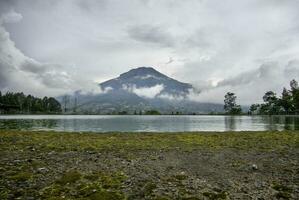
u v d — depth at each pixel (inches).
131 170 652.7
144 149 959.6
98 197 476.7
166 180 583.5
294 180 595.5
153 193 506.6
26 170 621.9
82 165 687.1
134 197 486.3
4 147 939.3
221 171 663.1
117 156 814.5
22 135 1378.0
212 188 542.3
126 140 1233.4
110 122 4210.1
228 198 493.7
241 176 623.8
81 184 542.0
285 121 4343.0
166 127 2967.5
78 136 1402.6
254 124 3516.2
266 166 710.5
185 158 804.6
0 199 454.9
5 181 543.2
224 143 1139.9
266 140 1249.4
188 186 550.6
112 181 563.2
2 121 3853.3
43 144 1032.8
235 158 807.7
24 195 477.4
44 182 547.8
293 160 776.9
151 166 698.8
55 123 3592.5
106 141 1179.3
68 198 469.7
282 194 509.4
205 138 1349.7
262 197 500.1
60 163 700.7
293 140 1240.2
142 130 2497.5
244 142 1173.1
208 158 807.7
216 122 4279.0
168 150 944.9
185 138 1348.4
